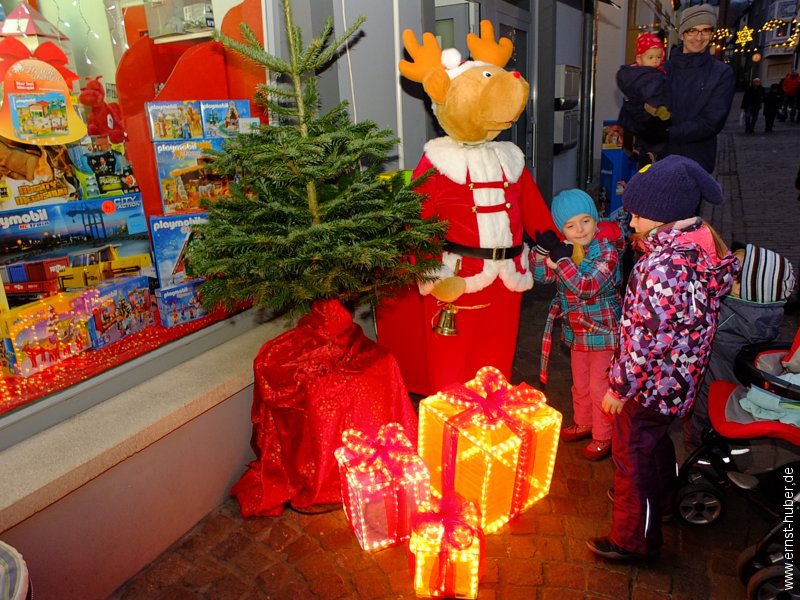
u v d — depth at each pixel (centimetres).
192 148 332
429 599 246
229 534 292
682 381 234
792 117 2469
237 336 362
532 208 347
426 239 279
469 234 313
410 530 276
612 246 301
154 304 338
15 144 266
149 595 257
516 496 280
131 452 253
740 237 766
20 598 148
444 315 314
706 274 225
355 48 403
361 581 260
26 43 265
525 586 254
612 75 1160
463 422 271
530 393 289
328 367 294
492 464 261
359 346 306
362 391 300
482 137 308
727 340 300
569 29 828
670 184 225
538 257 318
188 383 299
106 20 327
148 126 317
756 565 242
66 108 281
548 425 279
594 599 247
